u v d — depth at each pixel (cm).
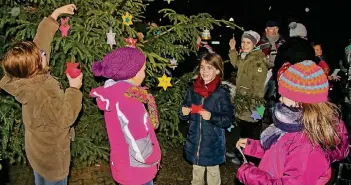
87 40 389
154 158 277
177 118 464
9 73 274
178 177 469
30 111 278
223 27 1001
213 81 371
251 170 237
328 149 224
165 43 436
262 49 483
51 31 329
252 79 459
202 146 375
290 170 222
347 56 524
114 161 288
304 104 225
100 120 446
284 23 1106
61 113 276
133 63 276
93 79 423
